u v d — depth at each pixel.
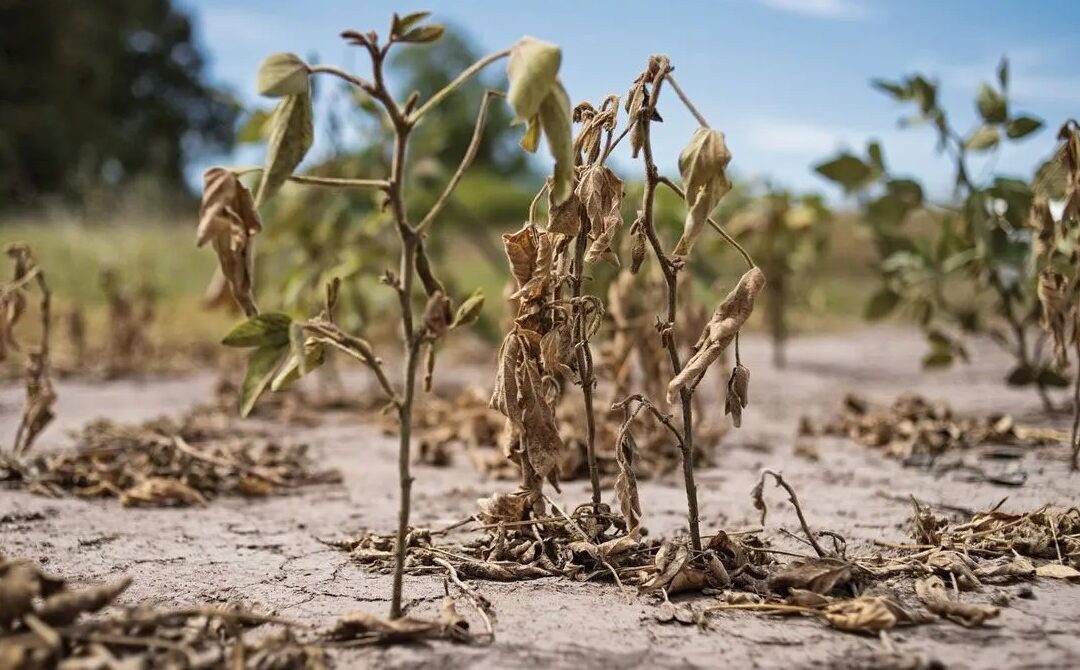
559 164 1.04
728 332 1.12
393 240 3.19
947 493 1.58
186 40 13.97
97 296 4.65
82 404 2.66
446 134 3.44
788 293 3.71
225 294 1.44
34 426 1.70
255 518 1.51
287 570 1.28
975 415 2.24
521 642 1.06
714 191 1.09
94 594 1.00
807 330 5.39
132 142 11.54
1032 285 2.02
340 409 2.62
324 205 2.78
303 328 1.02
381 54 1.03
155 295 3.75
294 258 3.01
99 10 11.85
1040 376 2.21
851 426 2.16
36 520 1.49
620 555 1.25
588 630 1.09
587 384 1.23
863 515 1.47
